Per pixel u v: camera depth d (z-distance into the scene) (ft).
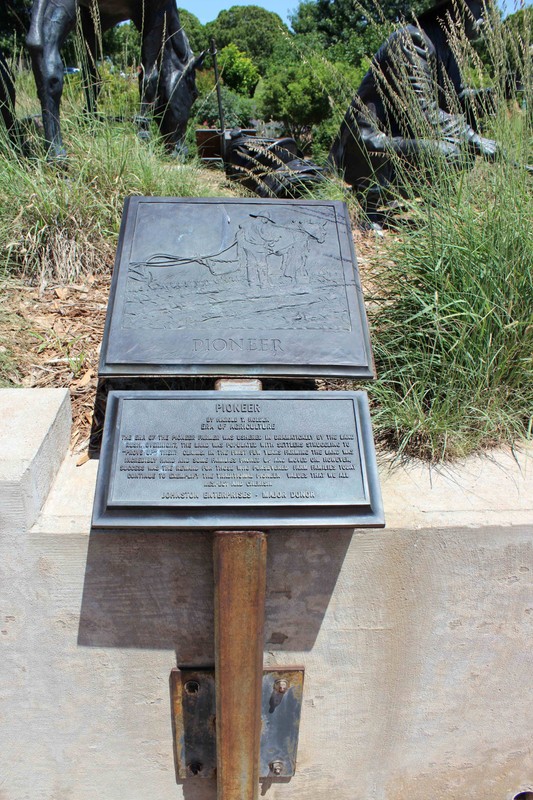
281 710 7.27
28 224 12.07
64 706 7.16
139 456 6.43
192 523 6.06
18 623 6.67
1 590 6.50
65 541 6.31
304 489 6.31
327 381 8.75
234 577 6.18
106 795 7.79
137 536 6.33
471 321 8.50
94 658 6.93
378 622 7.00
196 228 8.22
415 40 13.29
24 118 15.80
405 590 6.85
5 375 9.06
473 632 7.14
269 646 7.04
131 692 7.13
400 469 7.49
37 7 13.32
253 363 7.09
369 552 6.62
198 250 8.02
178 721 7.24
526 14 9.29
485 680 7.43
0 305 10.69
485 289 8.65
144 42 17.93
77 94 16.56
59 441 7.18
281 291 7.75
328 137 37.22
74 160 13.28
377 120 13.85
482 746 7.89
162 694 7.17
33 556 6.37
